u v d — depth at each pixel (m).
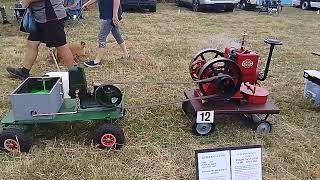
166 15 12.41
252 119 4.09
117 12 6.07
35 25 5.01
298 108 4.69
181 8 14.73
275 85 5.54
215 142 3.80
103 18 6.06
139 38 8.47
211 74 3.81
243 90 4.01
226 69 3.77
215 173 2.73
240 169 2.77
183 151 3.62
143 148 3.66
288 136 3.98
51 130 3.90
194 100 4.02
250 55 3.83
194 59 4.18
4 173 3.19
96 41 8.12
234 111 3.81
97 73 5.83
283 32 10.06
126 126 4.05
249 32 9.77
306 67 6.53
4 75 5.63
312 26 11.35
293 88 5.43
